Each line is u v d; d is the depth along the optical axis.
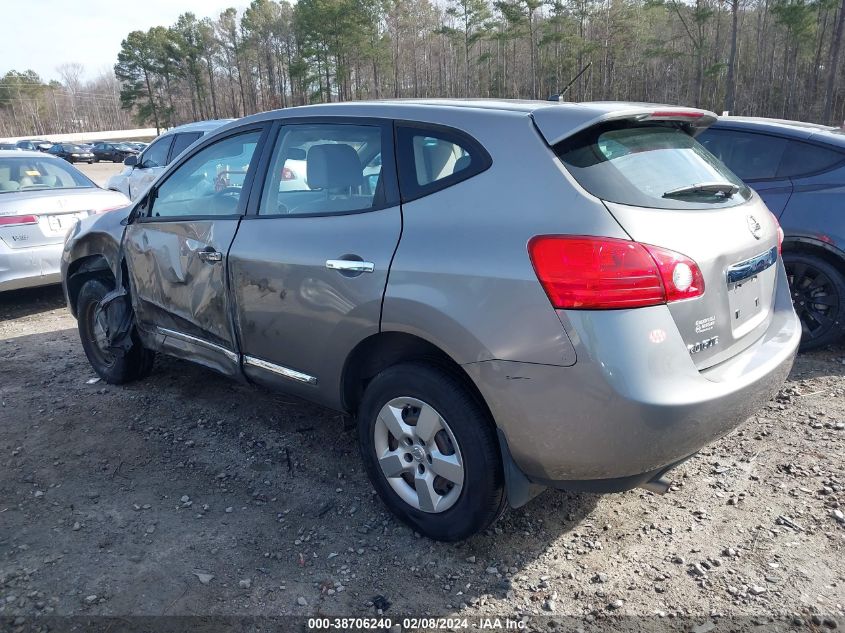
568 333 2.21
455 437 2.58
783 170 4.84
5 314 6.83
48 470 3.54
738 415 2.50
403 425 2.77
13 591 2.60
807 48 55.62
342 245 2.83
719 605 2.46
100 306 4.38
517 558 2.75
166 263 3.79
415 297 2.54
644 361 2.19
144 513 3.13
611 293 2.17
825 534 2.84
